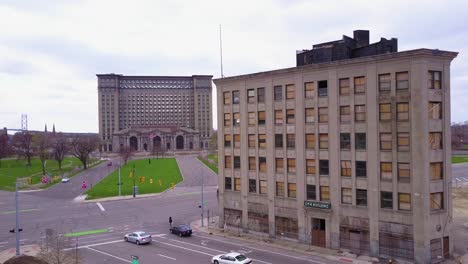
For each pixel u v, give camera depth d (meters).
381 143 45.50
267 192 56.69
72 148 187.88
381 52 50.06
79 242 55.75
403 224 43.66
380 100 45.44
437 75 44.12
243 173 59.78
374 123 45.78
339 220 48.94
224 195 63.00
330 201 49.78
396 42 51.56
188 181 126.25
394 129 44.34
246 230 59.53
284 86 54.34
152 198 95.88
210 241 55.97
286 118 54.22
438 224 43.53
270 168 56.12
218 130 63.50
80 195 101.50
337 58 52.62
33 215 76.44
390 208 44.78
